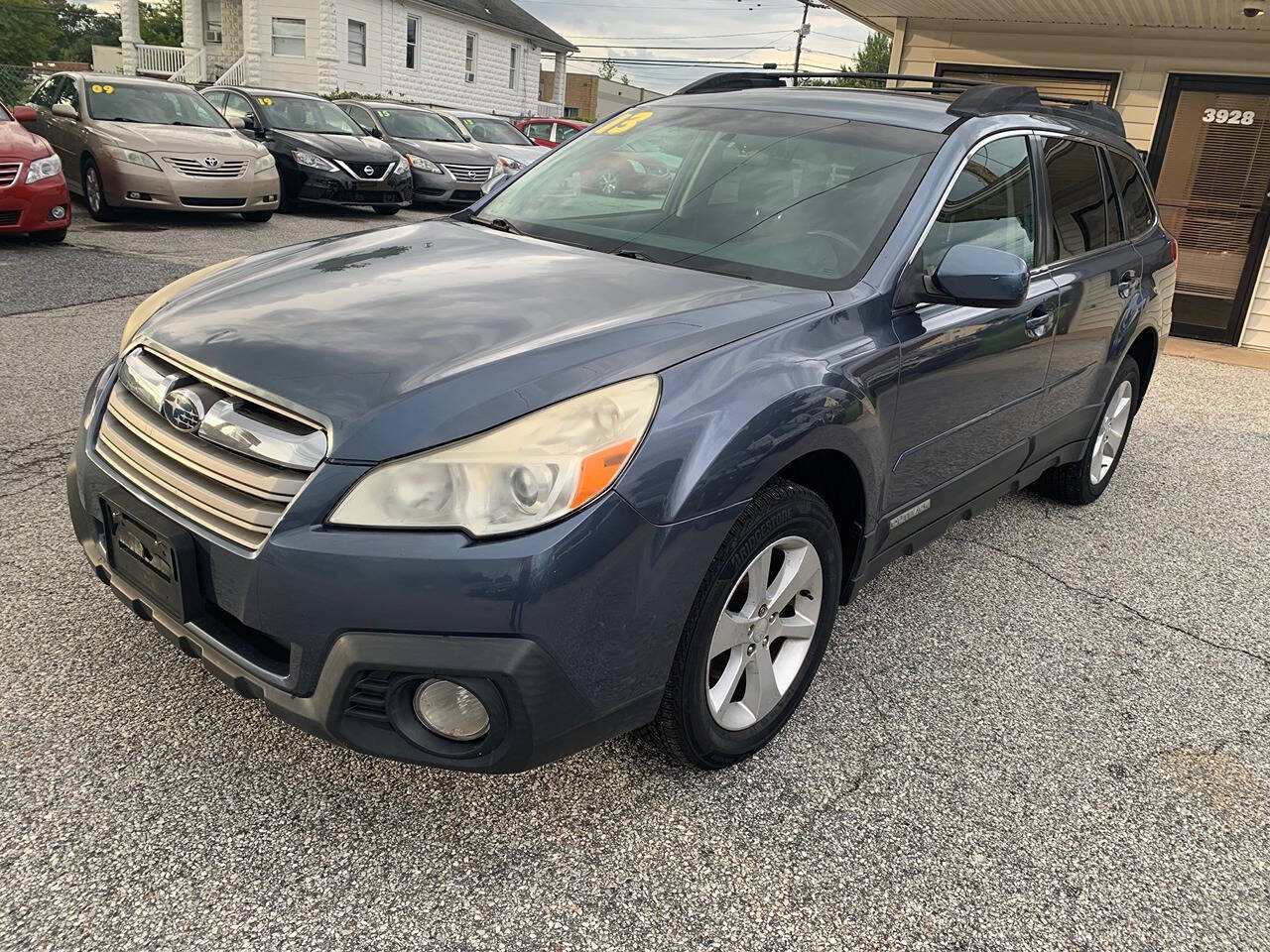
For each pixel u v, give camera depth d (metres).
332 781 2.31
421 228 3.24
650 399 2.04
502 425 1.92
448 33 28.56
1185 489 5.27
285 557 1.89
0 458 4.00
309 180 12.59
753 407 2.16
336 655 1.88
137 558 2.20
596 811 2.31
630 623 1.99
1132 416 5.02
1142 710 3.02
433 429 1.91
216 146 10.79
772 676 2.53
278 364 2.09
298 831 2.15
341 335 2.18
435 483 1.87
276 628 1.93
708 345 2.24
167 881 1.99
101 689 2.56
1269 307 9.27
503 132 17.94
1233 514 4.92
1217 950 2.09
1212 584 4.03
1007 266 2.59
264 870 2.04
